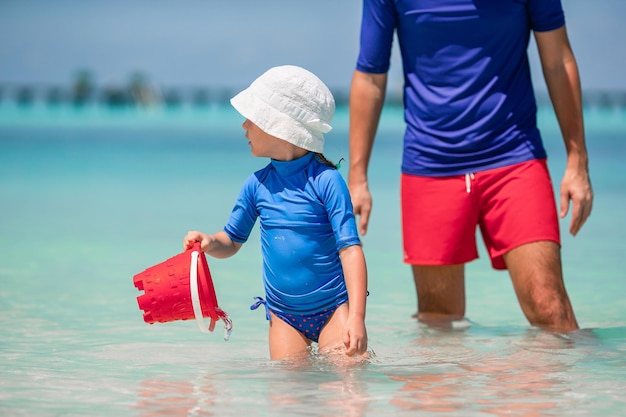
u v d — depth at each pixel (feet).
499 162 18.88
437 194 19.45
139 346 16.72
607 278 25.20
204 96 305.53
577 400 12.59
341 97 285.64
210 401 12.59
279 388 13.30
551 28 18.80
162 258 28.58
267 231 15.81
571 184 18.97
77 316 19.74
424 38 19.07
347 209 15.23
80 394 12.98
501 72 18.92
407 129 19.93
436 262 19.67
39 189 53.21
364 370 14.51
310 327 15.92
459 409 12.12
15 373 14.30
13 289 23.07
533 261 18.38
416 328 18.80
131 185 56.59
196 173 67.31
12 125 167.94
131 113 288.10
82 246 31.14
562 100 19.06
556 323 18.34
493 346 16.71
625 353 15.87
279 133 15.35
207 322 19.20
